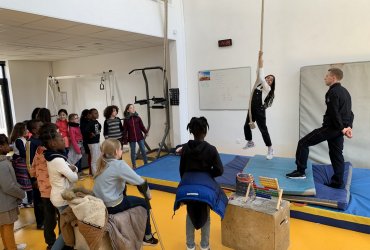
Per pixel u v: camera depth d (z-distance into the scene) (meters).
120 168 2.10
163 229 3.07
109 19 4.29
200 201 2.19
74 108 8.29
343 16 4.32
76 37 4.88
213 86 5.78
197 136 2.41
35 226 3.36
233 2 5.30
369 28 4.15
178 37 5.82
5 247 2.75
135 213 2.21
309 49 4.66
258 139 5.39
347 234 2.81
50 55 6.98
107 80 7.35
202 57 5.84
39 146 2.66
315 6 4.52
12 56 6.78
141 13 4.88
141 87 6.82
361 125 4.22
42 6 3.42
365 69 4.12
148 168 4.78
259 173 3.78
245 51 5.30
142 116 6.96
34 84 8.08
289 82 4.91
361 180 3.70
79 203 1.92
